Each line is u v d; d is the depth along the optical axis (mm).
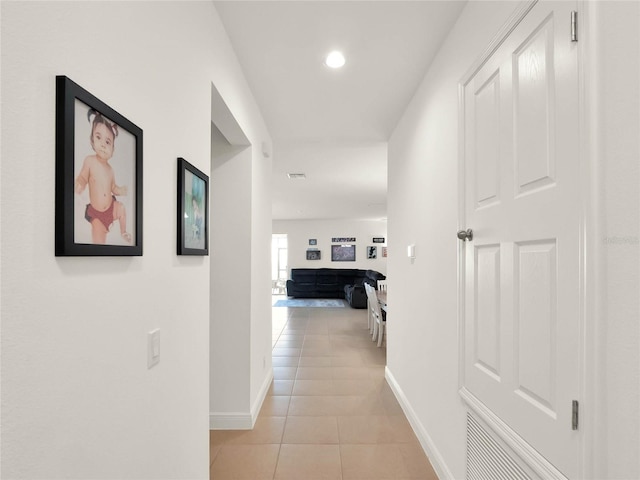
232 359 2596
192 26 1393
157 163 1084
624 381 790
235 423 2570
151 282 1044
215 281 2613
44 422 640
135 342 952
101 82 809
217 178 2617
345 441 2400
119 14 883
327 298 11422
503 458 1296
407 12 1758
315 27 1872
